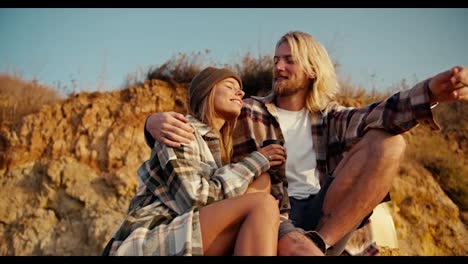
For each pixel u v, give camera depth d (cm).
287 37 346
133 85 920
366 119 284
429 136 907
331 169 323
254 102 344
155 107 849
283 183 277
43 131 825
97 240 698
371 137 272
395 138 269
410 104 262
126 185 742
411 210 761
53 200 752
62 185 761
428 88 258
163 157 243
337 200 268
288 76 339
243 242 206
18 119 859
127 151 788
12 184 771
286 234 225
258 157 254
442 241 745
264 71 848
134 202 253
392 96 276
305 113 340
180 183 232
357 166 267
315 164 324
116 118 839
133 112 841
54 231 720
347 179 267
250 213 214
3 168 793
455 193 820
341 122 315
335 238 265
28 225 727
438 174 839
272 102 347
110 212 725
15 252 706
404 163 838
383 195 264
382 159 262
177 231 216
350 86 932
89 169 773
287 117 339
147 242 216
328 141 326
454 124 934
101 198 740
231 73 281
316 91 336
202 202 228
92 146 797
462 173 840
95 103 854
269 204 216
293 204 303
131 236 219
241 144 333
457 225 763
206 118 272
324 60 344
